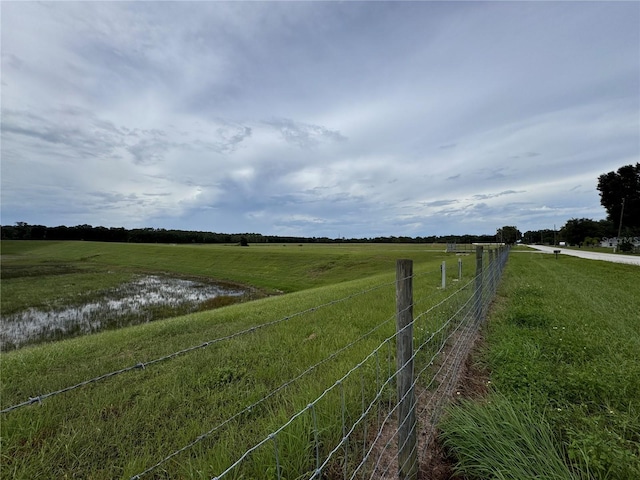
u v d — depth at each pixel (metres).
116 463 2.72
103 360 5.21
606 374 3.79
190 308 18.64
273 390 3.75
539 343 5.08
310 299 10.11
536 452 2.38
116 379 4.29
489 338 5.71
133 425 3.16
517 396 3.29
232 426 2.96
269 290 24.70
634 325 6.26
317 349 4.96
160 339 6.43
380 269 30.19
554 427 2.85
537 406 3.19
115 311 17.88
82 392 3.93
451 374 4.07
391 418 3.16
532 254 41.53
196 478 2.35
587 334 5.59
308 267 34.47
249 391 3.73
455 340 5.29
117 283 28.83
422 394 3.46
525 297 9.42
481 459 2.44
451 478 2.51
